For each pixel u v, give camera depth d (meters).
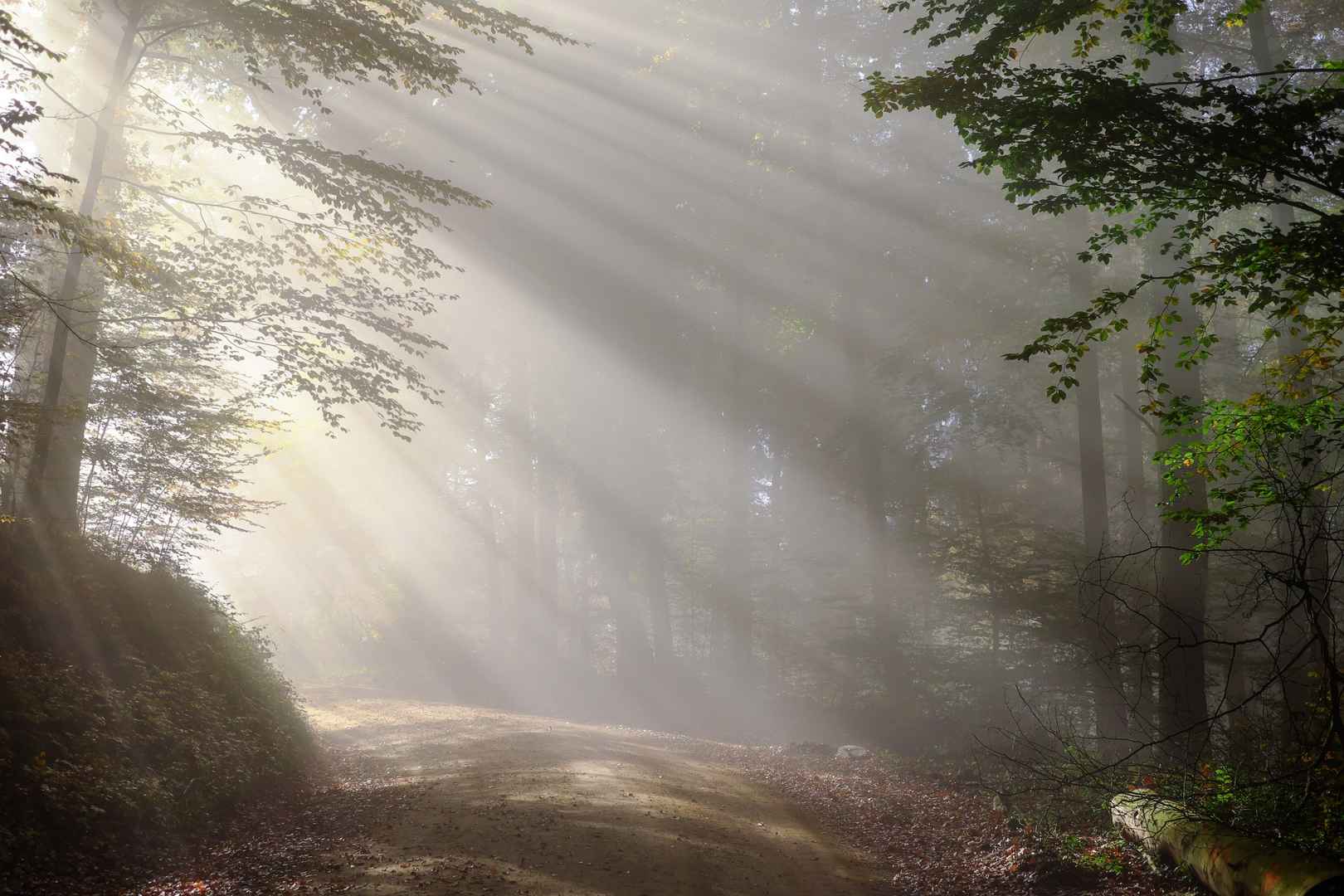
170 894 8.02
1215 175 9.41
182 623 13.85
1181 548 15.79
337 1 14.41
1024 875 9.17
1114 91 9.10
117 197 16.81
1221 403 10.55
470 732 19.23
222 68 17.70
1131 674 19.78
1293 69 9.47
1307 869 6.98
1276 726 12.98
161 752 10.52
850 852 10.75
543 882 8.34
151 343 15.62
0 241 13.40
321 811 11.30
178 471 15.88
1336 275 9.24
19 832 7.97
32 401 14.02
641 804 11.77
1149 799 9.51
